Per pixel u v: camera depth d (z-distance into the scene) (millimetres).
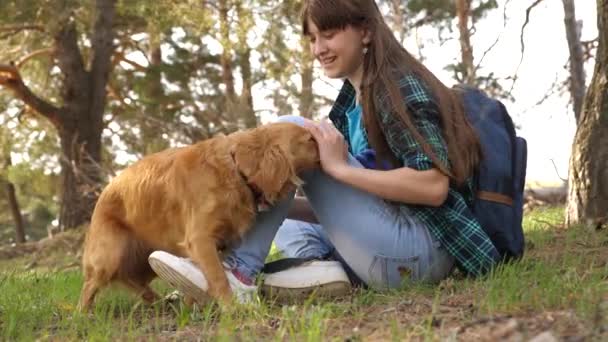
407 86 3498
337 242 3645
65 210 17109
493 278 3410
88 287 4062
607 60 5945
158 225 3896
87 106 17562
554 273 3537
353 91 3967
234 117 15469
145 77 18672
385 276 3637
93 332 3100
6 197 25875
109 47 17375
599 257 4309
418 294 3441
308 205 4004
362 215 3537
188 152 3818
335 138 3496
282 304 3648
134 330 3240
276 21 16047
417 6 14586
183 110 18312
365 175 3396
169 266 3482
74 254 12203
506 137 3740
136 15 17406
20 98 16875
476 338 2578
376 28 3623
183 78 18562
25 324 3527
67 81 17438
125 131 19344
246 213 3607
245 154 3580
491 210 3682
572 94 9953
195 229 3598
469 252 3553
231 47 16312
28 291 4820
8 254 14117
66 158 16125
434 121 3469
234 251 3676
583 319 2619
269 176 3508
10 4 16094
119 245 4004
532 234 5867
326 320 2898
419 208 3596
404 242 3551
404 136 3447
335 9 3633
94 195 16500
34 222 27922
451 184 3602
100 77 17547
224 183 3596
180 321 3311
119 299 4184
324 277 3643
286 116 3896
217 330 2955
